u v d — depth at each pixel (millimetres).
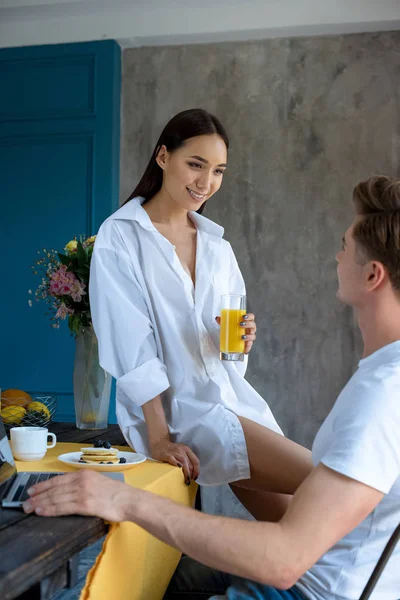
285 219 3967
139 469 1442
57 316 2047
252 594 1080
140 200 1962
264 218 3982
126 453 1579
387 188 1031
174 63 4141
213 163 1854
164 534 946
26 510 1004
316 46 4016
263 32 3986
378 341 1031
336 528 882
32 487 1033
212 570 1404
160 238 1840
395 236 1004
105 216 3965
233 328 1803
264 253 3973
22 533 902
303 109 3996
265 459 1730
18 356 3980
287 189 3975
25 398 1928
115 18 4066
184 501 1571
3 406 1895
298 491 919
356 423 918
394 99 3922
